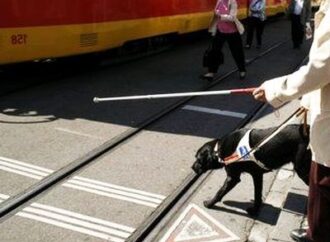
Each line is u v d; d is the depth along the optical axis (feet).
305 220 14.56
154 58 43.83
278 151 13.75
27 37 27.53
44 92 29.09
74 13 30.09
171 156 20.21
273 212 15.76
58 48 29.58
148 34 39.19
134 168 18.78
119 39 35.17
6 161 18.71
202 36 58.75
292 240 13.61
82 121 24.04
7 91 28.73
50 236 13.94
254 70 40.19
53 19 28.73
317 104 9.23
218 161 14.94
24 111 25.04
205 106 28.14
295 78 9.09
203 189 17.29
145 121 24.56
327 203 9.48
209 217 15.38
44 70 34.71
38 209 15.39
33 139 21.20
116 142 21.33
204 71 38.65
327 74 8.59
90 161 19.19
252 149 13.94
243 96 30.66
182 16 44.86
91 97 28.66
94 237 14.01
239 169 14.85
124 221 14.93
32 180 17.28
